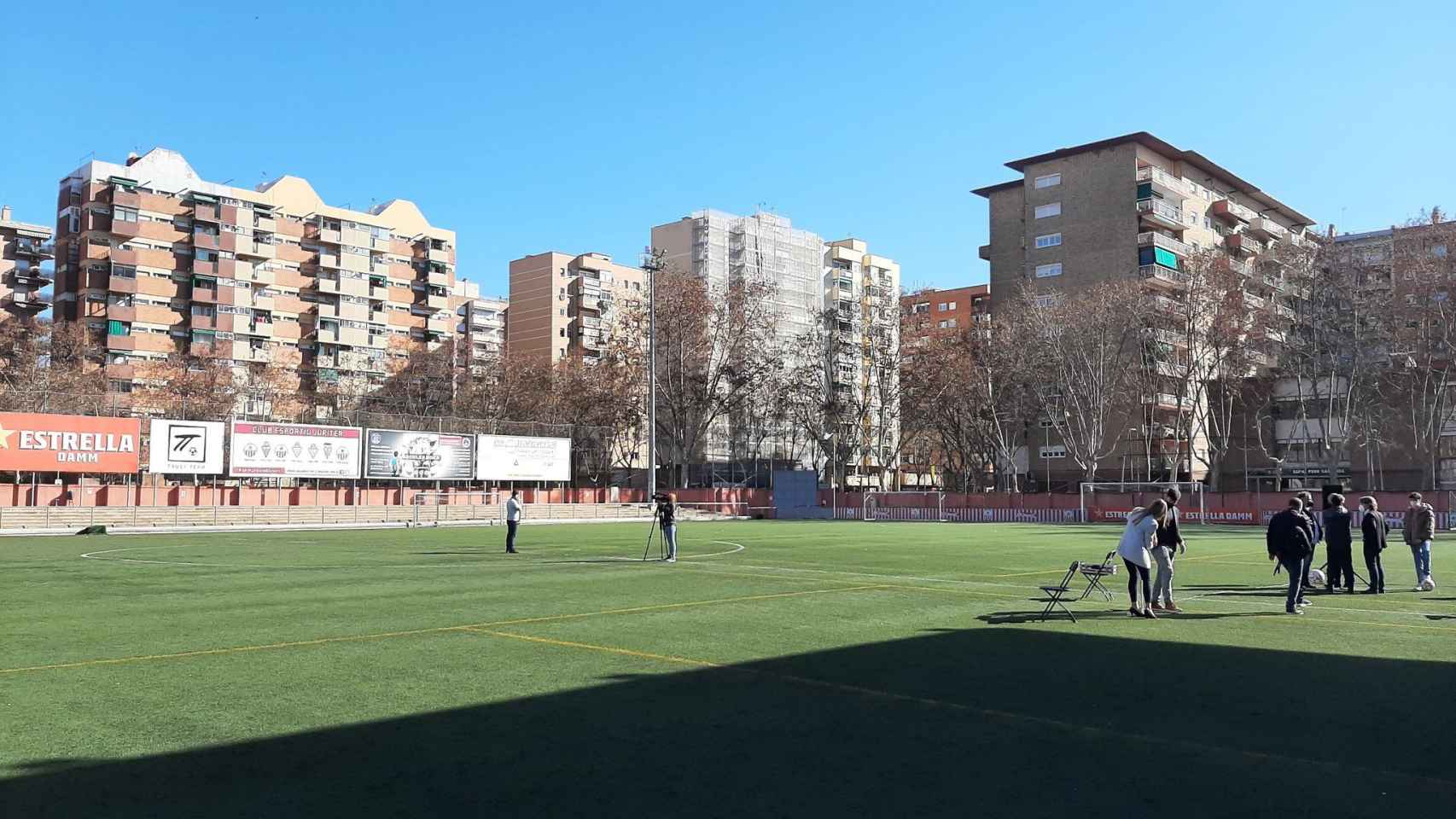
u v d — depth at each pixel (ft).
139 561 85.71
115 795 20.54
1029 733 26.07
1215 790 21.35
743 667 35.12
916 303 266.98
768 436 313.12
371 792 20.86
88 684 31.68
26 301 333.01
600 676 33.45
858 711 28.45
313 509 184.85
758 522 209.87
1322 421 226.58
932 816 19.54
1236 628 45.73
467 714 27.81
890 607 52.90
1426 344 200.75
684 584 65.41
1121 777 22.21
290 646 39.34
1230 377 227.20
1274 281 235.81
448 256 401.70
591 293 451.12
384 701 29.37
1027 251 299.58
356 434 192.13
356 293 369.30
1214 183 314.35
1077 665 35.94
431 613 49.67
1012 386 242.37
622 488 250.37
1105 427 277.03
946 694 30.81
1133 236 280.92
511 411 278.87
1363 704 29.68
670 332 267.80
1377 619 49.34
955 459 329.72
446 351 315.37
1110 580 69.97
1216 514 196.24
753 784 21.54
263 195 351.87
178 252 325.62
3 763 22.80
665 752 23.99
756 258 409.28
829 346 272.31
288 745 24.44
